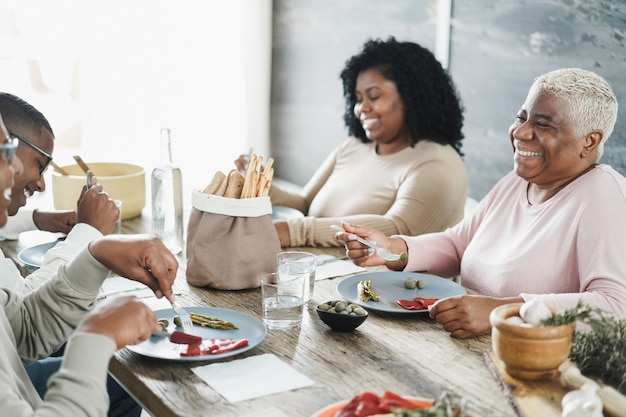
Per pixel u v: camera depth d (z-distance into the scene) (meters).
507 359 1.30
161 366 1.39
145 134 4.32
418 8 3.52
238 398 1.26
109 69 4.16
